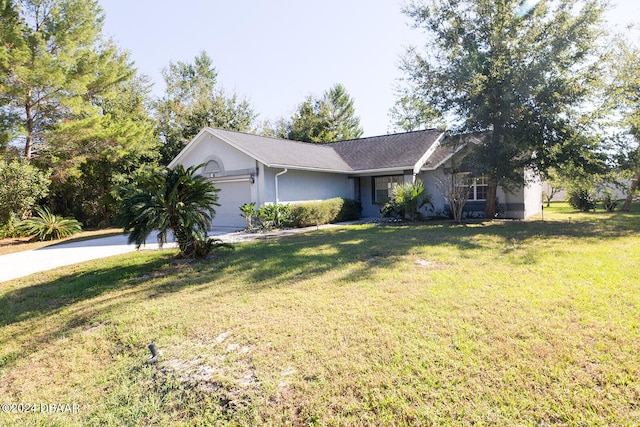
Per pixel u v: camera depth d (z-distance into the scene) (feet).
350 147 69.92
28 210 51.11
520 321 12.17
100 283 21.45
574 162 39.58
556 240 27.53
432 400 8.44
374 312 13.82
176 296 17.89
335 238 34.42
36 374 11.50
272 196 47.85
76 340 13.61
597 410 7.73
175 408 9.16
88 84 58.29
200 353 11.64
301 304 15.33
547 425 7.42
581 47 38.78
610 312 12.50
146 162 71.56
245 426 8.23
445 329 11.90
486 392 8.54
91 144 57.36
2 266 29.17
